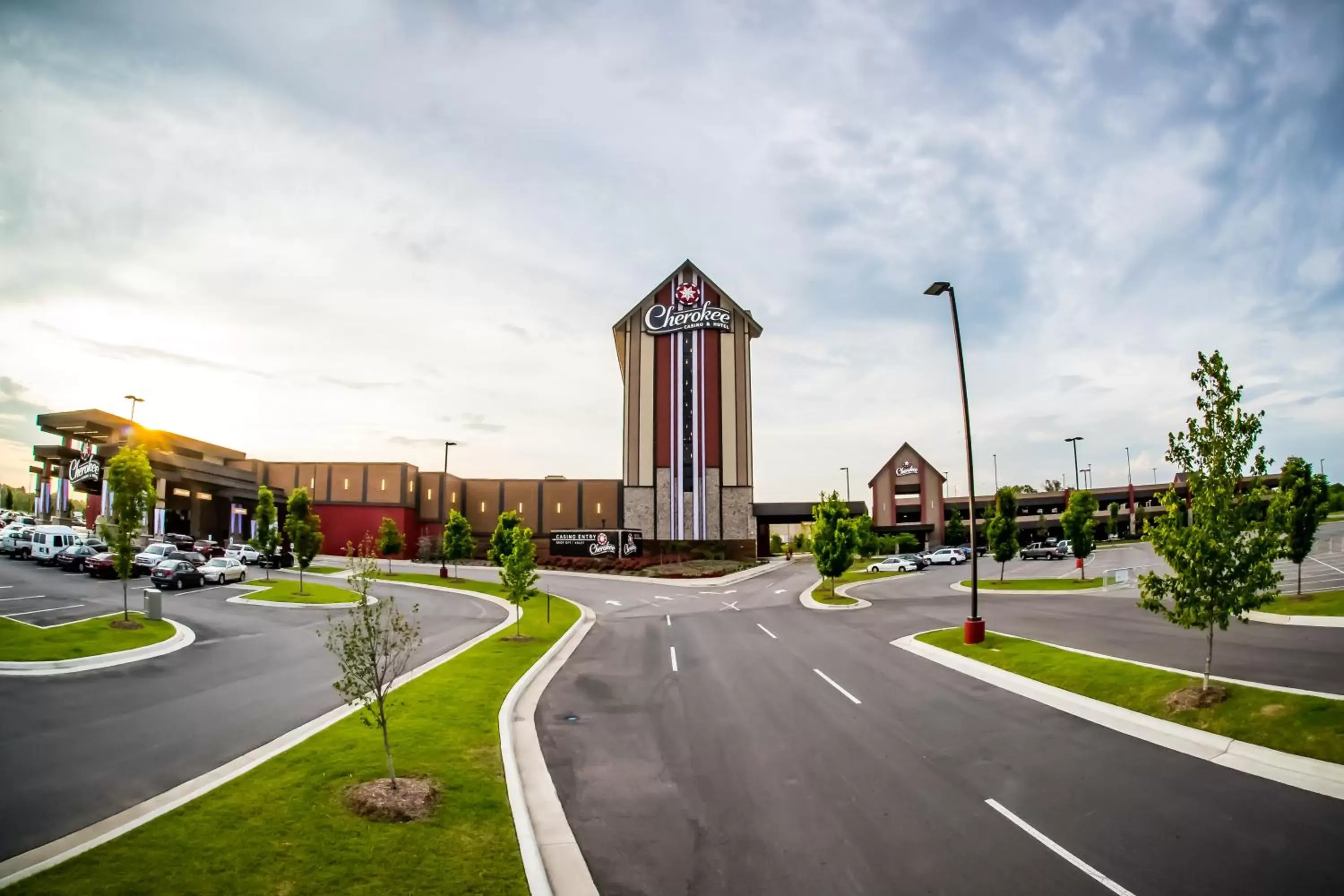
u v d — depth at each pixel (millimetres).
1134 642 18016
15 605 24688
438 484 70875
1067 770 9609
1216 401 12438
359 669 8727
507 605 33938
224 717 12367
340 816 7848
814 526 35812
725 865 7141
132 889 6230
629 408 66000
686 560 62781
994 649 18156
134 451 21625
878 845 7500
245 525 63312
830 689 14953
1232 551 12016
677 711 13383
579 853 7453
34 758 10008
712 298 67375
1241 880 6547
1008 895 6430
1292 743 9781
